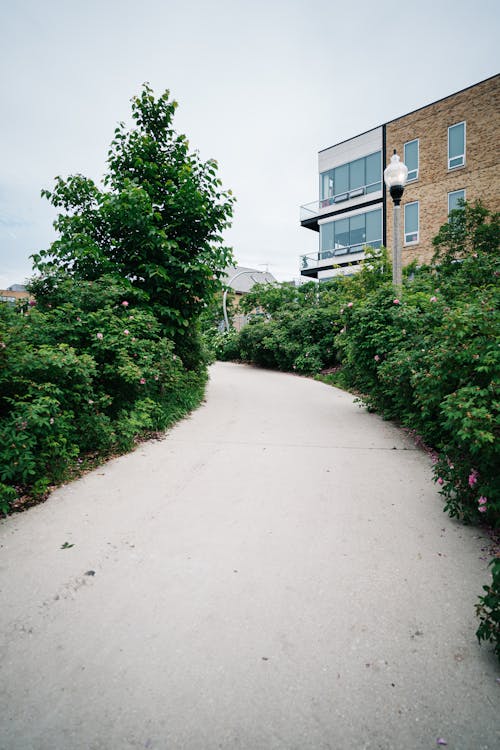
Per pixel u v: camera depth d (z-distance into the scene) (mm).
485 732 1544
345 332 7953
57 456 4332
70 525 3230
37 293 6102
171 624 2119
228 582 2492
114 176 7902
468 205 11844
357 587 2445
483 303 3926
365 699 1681
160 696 1688
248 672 1813
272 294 22438
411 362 5289
